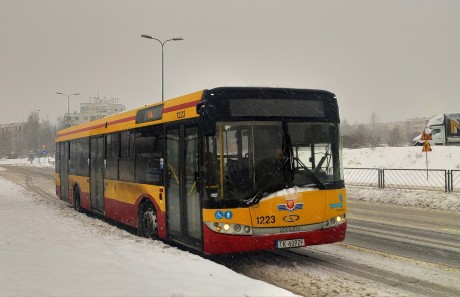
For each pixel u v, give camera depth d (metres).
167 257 7.18
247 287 5.46
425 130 21.30
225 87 7.30
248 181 7.17
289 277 6.98
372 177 24.19
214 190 7.13
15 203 18.05
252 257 8.41
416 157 29.20
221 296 5.11
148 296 5.12
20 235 9.45
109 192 12.31
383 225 12.19
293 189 7.30
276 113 7.45
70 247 8.06
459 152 28.58
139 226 10.29
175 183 8.49
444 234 10.67
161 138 9.12
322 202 7.49
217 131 7.17
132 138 10.73
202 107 7.19
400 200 18.11
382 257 8.25
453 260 7.98
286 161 7.34
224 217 7.06
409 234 10.70
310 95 7.73
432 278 6.81
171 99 8.76
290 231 7.23
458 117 38.12
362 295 6.00
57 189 18.98
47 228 10.73
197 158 7.62
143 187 10.02
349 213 14.99
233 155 7.18
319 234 7.43
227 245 7.04
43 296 5.14
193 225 7.78
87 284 5.61
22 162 92.06
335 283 6.58
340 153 7.86
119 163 11.58
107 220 13.81
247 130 7.28
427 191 18.88
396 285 6.45
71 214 14.70
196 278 5.87
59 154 18.75
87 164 14.45
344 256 8.36
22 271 6.25
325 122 7.78
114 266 6.54
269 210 7.15
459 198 16.66
